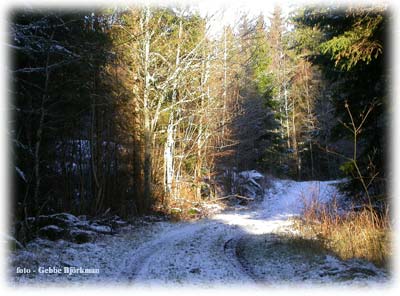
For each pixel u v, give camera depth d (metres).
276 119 47.25
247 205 31.52
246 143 36.47
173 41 23.84
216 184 31.89
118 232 15.90
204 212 25.09
